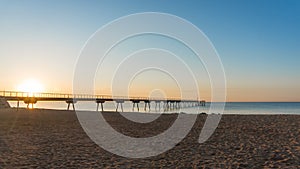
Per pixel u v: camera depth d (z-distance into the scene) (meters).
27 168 7.84
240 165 7.95
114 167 7.98
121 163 8.50
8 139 13.03
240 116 23.66
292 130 14.43
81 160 8.89
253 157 8.90
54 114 28.77
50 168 7.84
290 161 8.25
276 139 12.04
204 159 8.86
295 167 7.60
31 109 37.06
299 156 8.84
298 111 61.16
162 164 8.35
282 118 20.75
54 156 9.48
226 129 15.78
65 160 8.88
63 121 21.91
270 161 8.31
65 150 10.56
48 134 14.79
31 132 15.47
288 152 9.44
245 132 14.38
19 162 8.56
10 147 11.09
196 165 8.12
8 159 8.97
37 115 27.11
